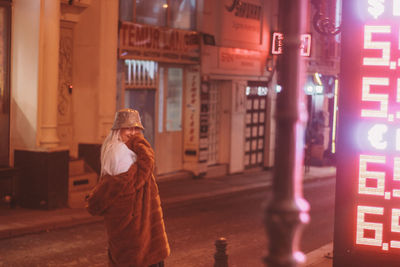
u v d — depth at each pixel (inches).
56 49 455.8
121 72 566.9
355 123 233.1
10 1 457.1
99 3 508.7
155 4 601.6
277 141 106.5
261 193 611.8
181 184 617.3
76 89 518.9
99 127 515.2
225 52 690.2
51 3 450.9
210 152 701.3
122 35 540.7
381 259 234.5
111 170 215.6
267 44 773.9
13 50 458.9
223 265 235.6
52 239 375.9
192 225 434.9
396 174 230.2
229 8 689.6
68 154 463.5
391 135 229.1
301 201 106.9
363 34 229.8
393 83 227.6
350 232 237.6
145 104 605.3
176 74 647.8
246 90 739.4
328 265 308.7
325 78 897.5
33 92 450.9
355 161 234.7
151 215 223.0
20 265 314.5
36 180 449.7
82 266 315.6
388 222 232.7
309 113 873.5
